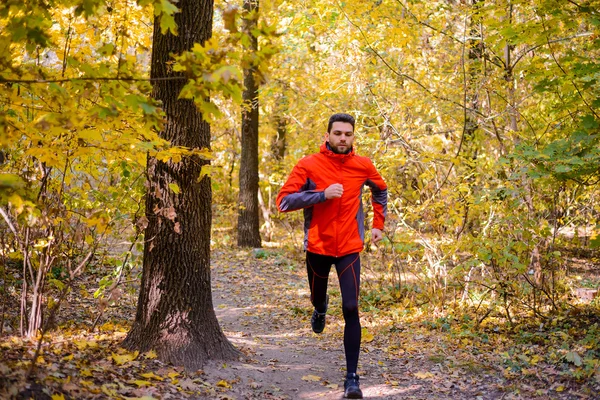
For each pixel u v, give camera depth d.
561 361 4.34
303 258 11.57
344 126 4.10
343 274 4.09
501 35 5.48
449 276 7.00
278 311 7.18
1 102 3.13
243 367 4.26
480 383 4.16
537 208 7.14
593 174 4.82
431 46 9.44
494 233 6.32
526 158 4.84
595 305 6.23
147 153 3.77
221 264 11.04
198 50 2.55
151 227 4.20
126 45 3.61
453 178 7.38
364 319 6.50
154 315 4.14
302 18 9.13
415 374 4.39
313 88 11.75
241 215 13.58
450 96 8.09
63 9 3.99
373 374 4.50
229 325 6.34
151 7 4.17
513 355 4.67
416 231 6.89
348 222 4.10
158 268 4.16
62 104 2.96
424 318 6.38
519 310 6.26
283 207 4.04
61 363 3.42
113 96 2.92
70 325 4.88
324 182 4.10
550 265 6.36
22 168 4.16
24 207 3.14
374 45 8.08
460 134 8.75
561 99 5.30
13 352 3.39
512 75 7.64
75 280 6.71
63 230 4.47
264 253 11.95
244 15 2.60
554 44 6.05
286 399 3.80
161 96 4.13
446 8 7.85
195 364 4.08
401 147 8.00
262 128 16.66
